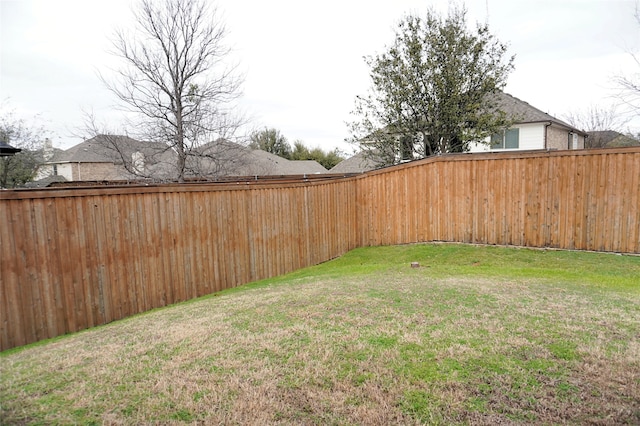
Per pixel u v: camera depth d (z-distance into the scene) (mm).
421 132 15680
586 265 7352
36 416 2477
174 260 6367
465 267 7562
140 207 5887
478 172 9359
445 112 14898
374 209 10859
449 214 9789
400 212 10469
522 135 16938
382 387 2826
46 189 4785
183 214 6508
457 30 14844
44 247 4770
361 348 3471
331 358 3289
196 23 14055
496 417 2467
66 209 4996
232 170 15195
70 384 2934
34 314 4664
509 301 4898
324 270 8297
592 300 4941
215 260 7039
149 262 6008
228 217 7277
